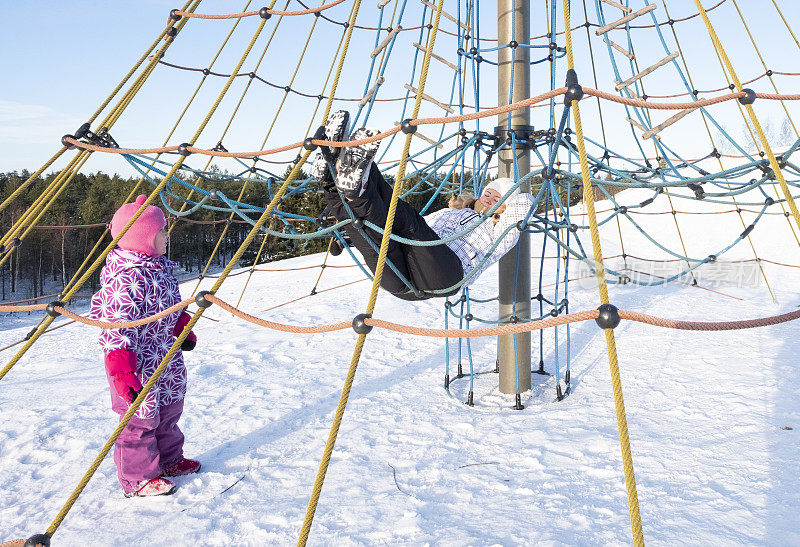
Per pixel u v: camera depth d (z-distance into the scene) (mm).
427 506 2668
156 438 3104
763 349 5227
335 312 8234
